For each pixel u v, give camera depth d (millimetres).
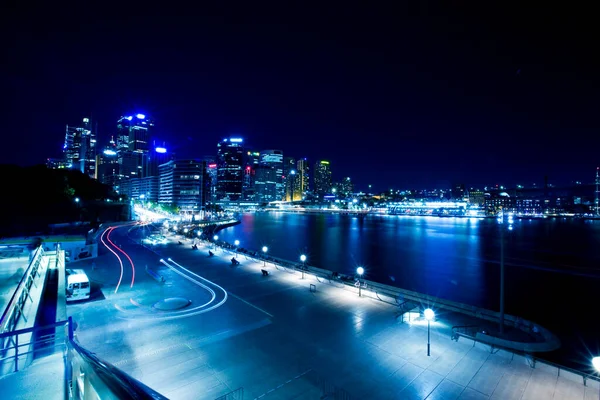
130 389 3025
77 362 6125
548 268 81000
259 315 28078
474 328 27172
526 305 50906
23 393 6871
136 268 46688
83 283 31781
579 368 26406
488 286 63031
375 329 25250
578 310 48438
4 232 75812
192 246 66000
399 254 102375
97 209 128750
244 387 17672
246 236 155625
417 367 19781
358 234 168750
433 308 31922
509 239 149750
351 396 16953
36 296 20859
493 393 17391
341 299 32375
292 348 22094
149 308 29703
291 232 178500
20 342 12461
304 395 16953
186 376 18656
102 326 25578
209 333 24391
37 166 105500
